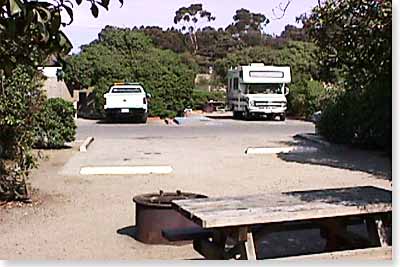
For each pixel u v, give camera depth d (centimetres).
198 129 2428
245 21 6475
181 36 6400
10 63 306
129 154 1586
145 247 675
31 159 962
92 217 824
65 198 955
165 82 3114
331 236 615
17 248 667
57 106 1658
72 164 1372
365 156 1541
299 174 1241
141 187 1073
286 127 2539
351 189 627
